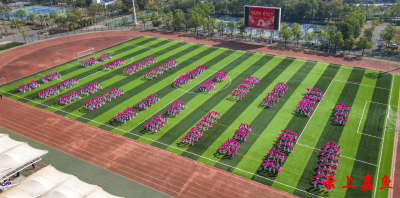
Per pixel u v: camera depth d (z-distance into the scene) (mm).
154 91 90562
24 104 85500
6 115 80125
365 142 65500
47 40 140375
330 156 60625
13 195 48750
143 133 71438
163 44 131625
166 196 53438
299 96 84812
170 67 106312
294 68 103062
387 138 66562
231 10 193000
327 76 96312
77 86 94562
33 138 70500
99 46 131000
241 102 82938
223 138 68438
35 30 158875
